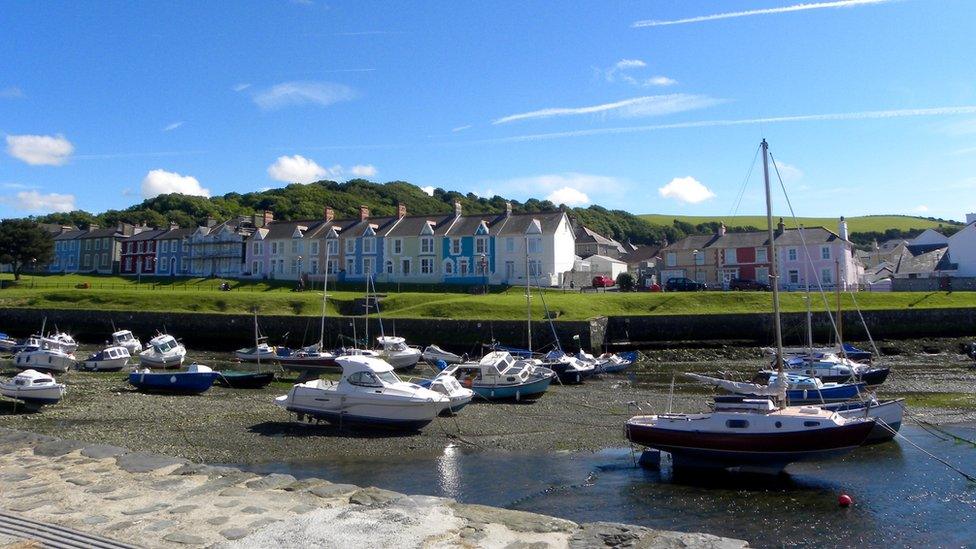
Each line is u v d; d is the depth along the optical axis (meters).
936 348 43.19
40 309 53.41
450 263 69.44
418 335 45.69
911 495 14.88
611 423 22.58
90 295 58.09
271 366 37.50
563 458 18.06
